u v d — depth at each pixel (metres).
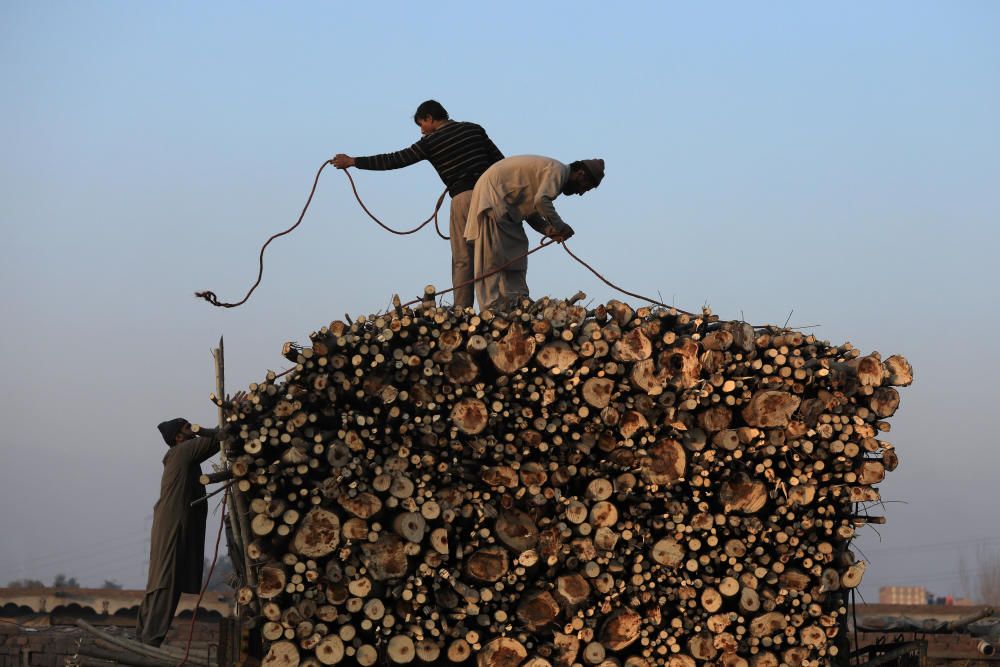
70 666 27.23
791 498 24.84
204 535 29.52
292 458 24.19
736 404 25.22
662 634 24.77
